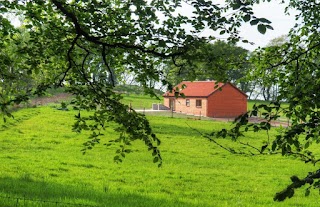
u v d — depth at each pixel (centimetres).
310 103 541
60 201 1353
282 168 2897
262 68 839
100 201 1481
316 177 419
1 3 775
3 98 805
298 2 909
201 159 3150
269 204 1812
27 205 1220
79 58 916
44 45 849
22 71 857
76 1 837
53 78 876
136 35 752
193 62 747
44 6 824
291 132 527
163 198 1755
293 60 792
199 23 668
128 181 2183
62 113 6019
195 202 1723
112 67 898
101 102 857
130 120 835
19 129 4159
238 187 2208
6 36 849
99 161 2742
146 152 3266
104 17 795
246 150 3656
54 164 2453
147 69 818
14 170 2145
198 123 6184
